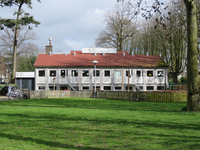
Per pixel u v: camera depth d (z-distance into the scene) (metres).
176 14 31.34
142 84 47.03
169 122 10.43
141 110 16.89
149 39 59.97
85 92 35.16
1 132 8.59
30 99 31.50
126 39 64.06
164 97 27.97
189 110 14.65
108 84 46.69
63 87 46.59
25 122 10.79
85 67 46.59
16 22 37.97
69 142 7.09
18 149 6.43
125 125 9.77
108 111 15.80
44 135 8.05
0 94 40.56
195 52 14.50
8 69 67.31
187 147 6.37
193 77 14.47
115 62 48.38
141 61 49.31
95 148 6.43
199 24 31.86
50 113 14.47
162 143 6.82
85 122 10.63
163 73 47.72
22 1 38.81
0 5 37.00
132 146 6.55
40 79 46.47
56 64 46.94
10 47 53.12
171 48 51.28
